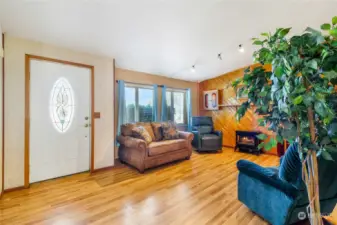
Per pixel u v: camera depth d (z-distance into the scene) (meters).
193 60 3.93
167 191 2.38
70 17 2.13
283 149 4.08
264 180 1.68
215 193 2.32
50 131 2.74
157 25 2.47
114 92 3.58
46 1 1.85
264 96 0.93
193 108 5.75
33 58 2.56
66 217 1.81
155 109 4.54
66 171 2.91
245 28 2.72
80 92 3.04
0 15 1.97
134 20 2.31
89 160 3.13
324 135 0.86
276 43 0.83
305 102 0.73
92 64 3.15
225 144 5.18
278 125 0.94
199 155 4.25
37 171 2.64
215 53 3.63
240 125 4.80
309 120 0.86
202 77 5.35
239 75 4.74
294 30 2.77
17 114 2.42
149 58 3.61
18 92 2.43
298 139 0.91
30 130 2.56
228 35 2.92
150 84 4.57
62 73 2.85
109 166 3.32
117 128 3.88
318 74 0.76
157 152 3.25
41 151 2.67
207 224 1.70
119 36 2.67
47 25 2.24
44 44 2.66
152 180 2.76
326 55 0.72
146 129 3.77
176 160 3.77
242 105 1.04
